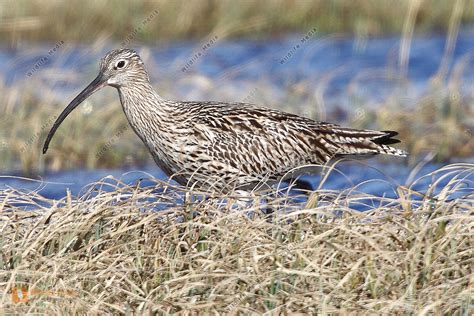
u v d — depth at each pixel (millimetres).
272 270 10703
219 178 14195
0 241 11617
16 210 12492
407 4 30234
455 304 10062
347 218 11641
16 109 21547
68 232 11633
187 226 11641
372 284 10555
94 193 16344
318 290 10461
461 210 12031
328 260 10898
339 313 10008
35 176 18594
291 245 11156
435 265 10828
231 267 10891
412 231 11211
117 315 10461
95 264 11070
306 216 11922
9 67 26234
